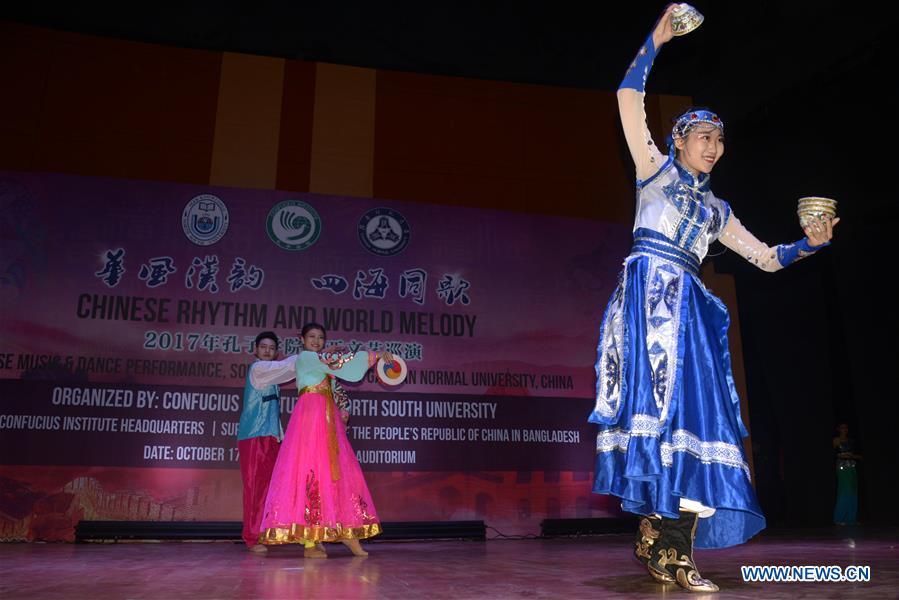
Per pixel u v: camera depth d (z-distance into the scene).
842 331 9.30
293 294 6.24
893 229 7.74
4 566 3.25
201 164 6.33
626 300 2.21
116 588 2.28
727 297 7.36
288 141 6.53
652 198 2.26
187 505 5.69
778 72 7.16
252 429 4.72
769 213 8.15
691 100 7.44
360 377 4.05
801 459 10.08
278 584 2.40
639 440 1.99
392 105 6.81
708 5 6.84
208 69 6.54
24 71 6.18
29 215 5.93
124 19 6.59
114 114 6.27
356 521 3.92
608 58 7.34
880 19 6.29
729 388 2.17
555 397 6.49
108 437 5.67
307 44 6.96
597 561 3.45
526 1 6.86
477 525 5.85
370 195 6.57
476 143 6.91
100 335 5.83
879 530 6.80
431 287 6.49
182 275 6.08
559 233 6.87
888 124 6.77
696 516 2.11
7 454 5.49
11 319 5.71
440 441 6.18
